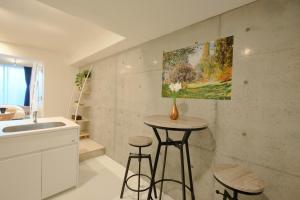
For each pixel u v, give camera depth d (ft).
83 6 5.24
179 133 6.76
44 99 13.44
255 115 4.78
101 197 6.96
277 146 4.39
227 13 5.38
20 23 8.30
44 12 7.21
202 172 6.01
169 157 7.16
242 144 5.04
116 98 10.63
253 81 4.81
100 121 12.38
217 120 5.63
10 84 21.71
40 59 13.03
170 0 4.81
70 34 9.61
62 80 14.34
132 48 9.31
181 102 6.72
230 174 3.84
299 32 4.07
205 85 5.94
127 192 7.38
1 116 12.32
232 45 5.24
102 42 9.70
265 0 4.60
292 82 4.17
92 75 13.43
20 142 5.84
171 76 7.12
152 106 8.05
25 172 5.97
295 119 4.12
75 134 7.33
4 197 5.59
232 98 5.25
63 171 6.97
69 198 6.81
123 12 5.56
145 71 8.45
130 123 9.45
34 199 6.21
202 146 6.01
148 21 6.16
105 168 9.66
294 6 4.15
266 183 4.57
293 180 4.13
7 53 11.45
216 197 5.63
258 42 4.72
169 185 7.17
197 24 6.21
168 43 7.26
